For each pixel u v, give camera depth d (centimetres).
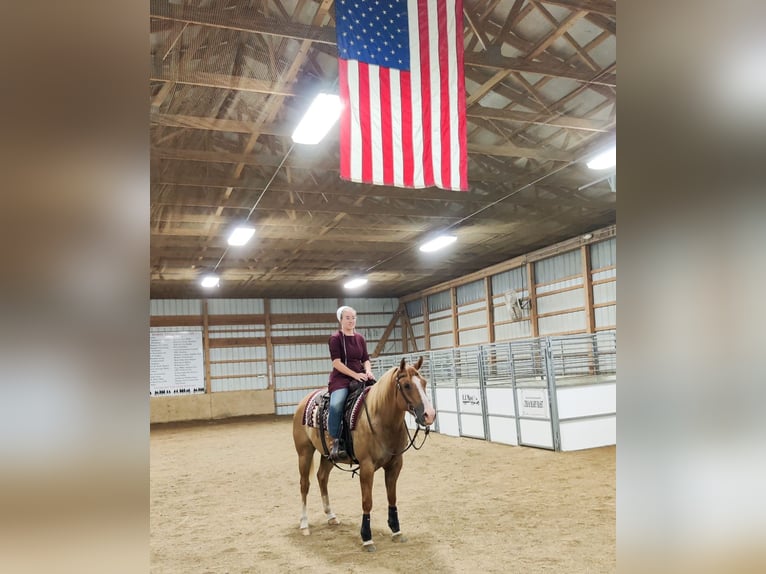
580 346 1330
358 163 456
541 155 810
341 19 464
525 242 1430
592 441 839
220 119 675
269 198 1009
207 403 1872
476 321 1767
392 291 2130
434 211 1120
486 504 547
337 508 563
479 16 598
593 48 642
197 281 1719
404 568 377
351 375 447
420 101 479
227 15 473
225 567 400
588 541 417
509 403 923
